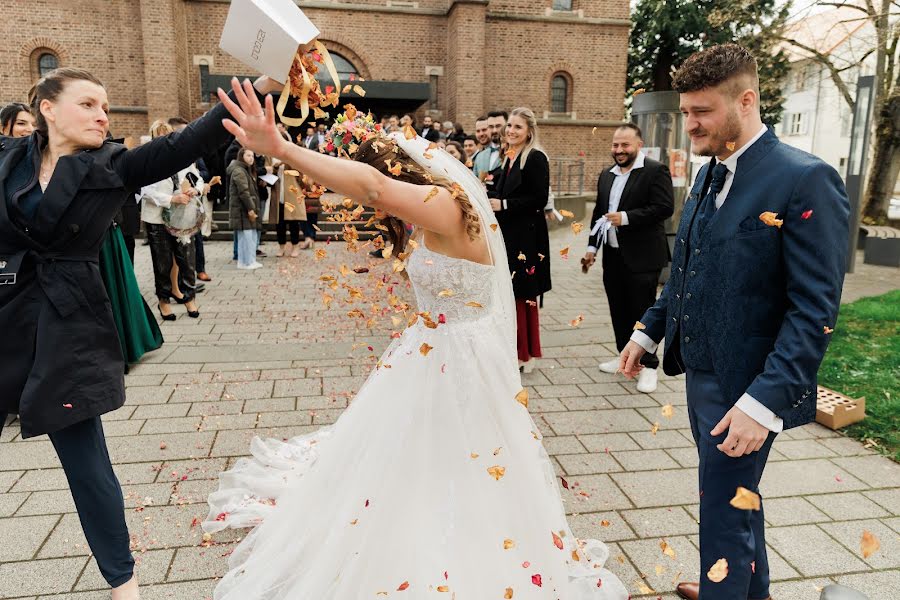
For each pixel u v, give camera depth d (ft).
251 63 5.13
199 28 57.52
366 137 6.76
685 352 6.61
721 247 6.12
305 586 6.83
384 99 59.88
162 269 20.76
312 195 7.46
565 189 67.05
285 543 7.62
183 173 20.42
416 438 6.73
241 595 7.27
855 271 31.63
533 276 15.19
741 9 48.62
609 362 16.40
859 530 9.41
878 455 11.82
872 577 8.35
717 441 6.23
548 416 13.50
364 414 7.45
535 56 64.23
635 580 8.25
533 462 7.05
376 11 60.18
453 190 6.60
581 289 27.35
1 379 6.54
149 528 9.22
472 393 6.89
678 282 6.82
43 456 11.32
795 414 5.84
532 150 14.83
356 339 18.92
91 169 6.53
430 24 61.36
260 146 4.98
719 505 6.27
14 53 54.08
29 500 9.89
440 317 6.94
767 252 5.86
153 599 7.77
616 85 66.49
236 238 31.09
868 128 29.43
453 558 6.34
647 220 14.62
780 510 9.96
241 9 4.95
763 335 6.04
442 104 63.16
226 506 9.55
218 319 21.31
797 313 5.58
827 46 53.16
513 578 6.45
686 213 6.79
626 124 15.29
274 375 15.74
